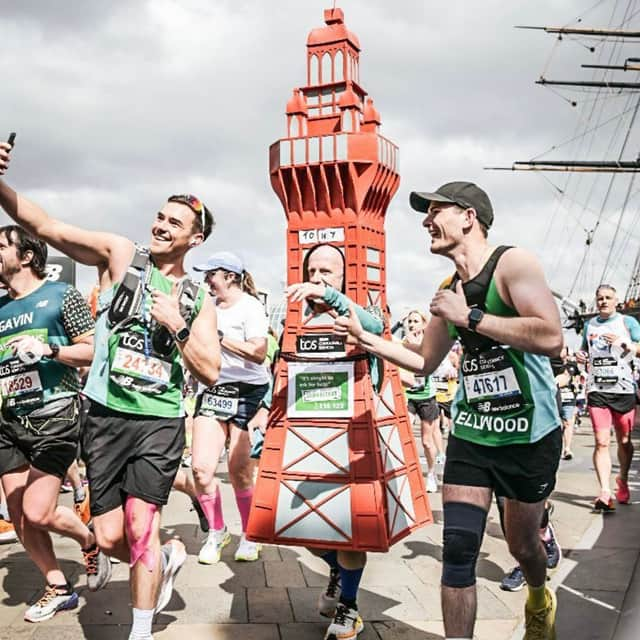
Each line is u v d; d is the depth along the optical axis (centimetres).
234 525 675
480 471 324
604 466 741
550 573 512
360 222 445
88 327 422
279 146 455
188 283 354
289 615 424
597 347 754
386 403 439
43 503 407
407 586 482
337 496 407
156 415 347
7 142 335
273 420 433
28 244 421
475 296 320
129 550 355
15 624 406
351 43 468
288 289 366
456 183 334
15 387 412
